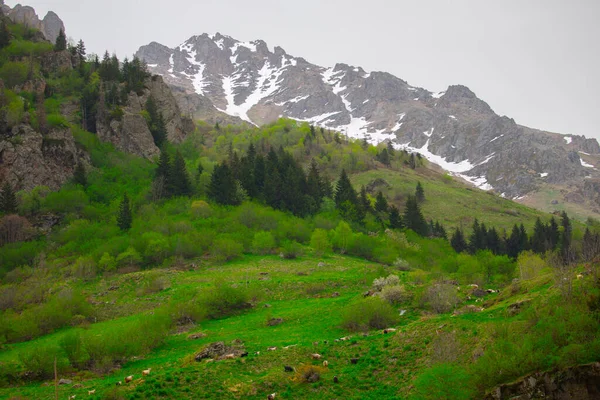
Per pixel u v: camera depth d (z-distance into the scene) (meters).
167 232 95.56
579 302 29.03
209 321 54.97
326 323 47.50
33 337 54.34
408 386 28.97
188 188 123.38
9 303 66.75
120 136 141.62
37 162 111.44
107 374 37.56
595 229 134.62
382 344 35.59
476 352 29.16
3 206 99.50
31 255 88.44
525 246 120.50
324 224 113.25
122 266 83.69
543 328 27.16
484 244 123.00
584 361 24.25
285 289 66.44
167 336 48.12
